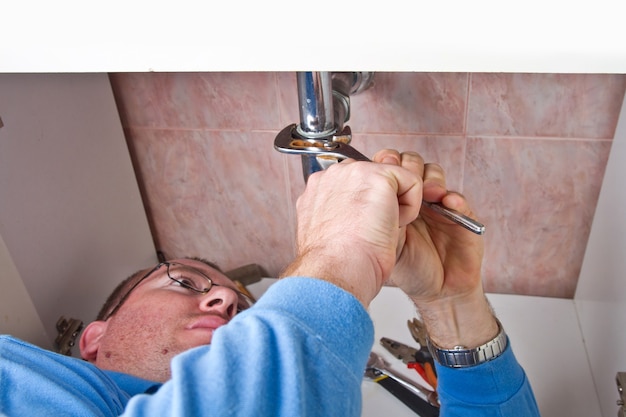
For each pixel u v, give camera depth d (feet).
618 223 2.31
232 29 1.16
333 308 1.07
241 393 0.94
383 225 1.26
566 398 2.50
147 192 3.16
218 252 3.34
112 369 2.40
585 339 2.75
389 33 1.10
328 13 1.10
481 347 2.02
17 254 2.32
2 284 2.23
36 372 1.78
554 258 2.92
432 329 2.09
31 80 2.33
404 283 1.90
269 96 2.67
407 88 2.53
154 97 2.78
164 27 1.19
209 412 0.92
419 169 1.65
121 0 1.18
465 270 1.94
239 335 1.02
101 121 2.74
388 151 1.68
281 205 3.05
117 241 2.98
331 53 1.15
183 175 3.03
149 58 1.23
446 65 1.12
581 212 2.72
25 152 2.33
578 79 2.36
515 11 1.03
